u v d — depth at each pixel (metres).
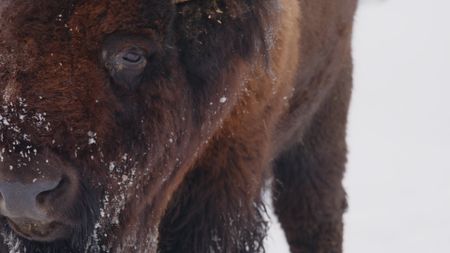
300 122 12.84
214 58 8.62
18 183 7.53
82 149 7.80
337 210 14.37
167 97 8.32
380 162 25.88
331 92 13.67
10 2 7.64
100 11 7.73
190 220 10.36
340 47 13.46
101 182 8.02
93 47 7.74
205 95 8.79
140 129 8.19
